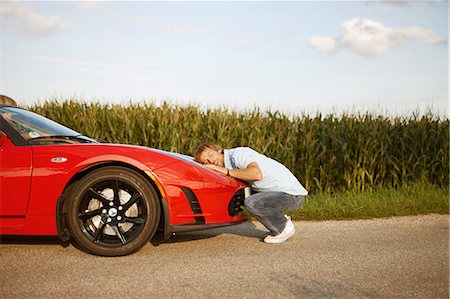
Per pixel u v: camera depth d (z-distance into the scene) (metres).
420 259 4.45
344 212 6.83
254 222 6.46
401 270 4.09
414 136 9.88
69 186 4.68
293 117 10.14
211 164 5.21
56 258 4.51
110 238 4.66
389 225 6.20
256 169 5.04
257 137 9.50
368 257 4.52
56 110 10.70
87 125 10.04
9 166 4.59
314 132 9.59
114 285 3.70
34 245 4.99
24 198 4.58
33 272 4.06
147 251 4.79
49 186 4.55
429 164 9.85
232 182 4.95
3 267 4.21
